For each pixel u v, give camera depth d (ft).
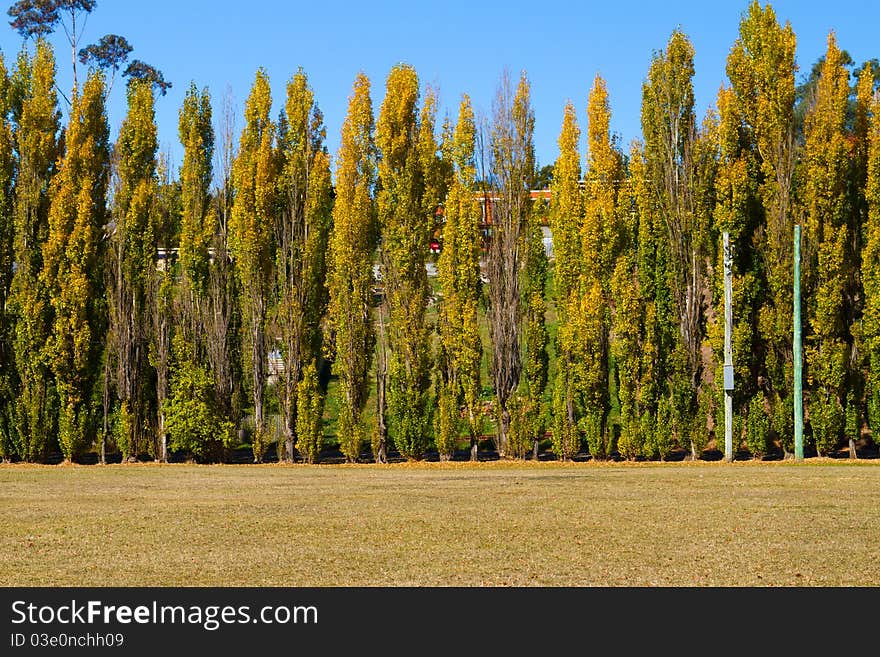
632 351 119.44
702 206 121.29
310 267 128.06
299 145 130.82
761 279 119.96
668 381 120.88
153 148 131.75
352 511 65.87
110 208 132.05
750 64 121.60
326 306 130.41
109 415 126.41
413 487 80.69
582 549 52.44
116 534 58.03
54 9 223.10
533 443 122.42
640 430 119.24
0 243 128.26
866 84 124.57
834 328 116.47
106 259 127.54
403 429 122.52
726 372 114.21
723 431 117.19
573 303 122.52
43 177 130.21
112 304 126.41
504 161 125.08
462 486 80.74
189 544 54.85
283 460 126.72
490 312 125.90
